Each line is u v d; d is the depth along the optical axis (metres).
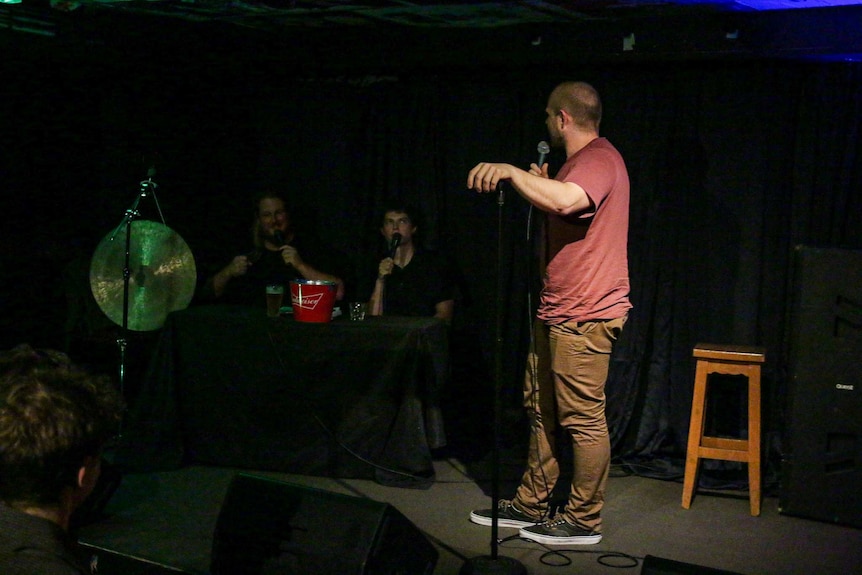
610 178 3.07
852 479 3.44
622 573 3.02
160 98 4.98
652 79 4.08
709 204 4.02
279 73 4.84
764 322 3.98
